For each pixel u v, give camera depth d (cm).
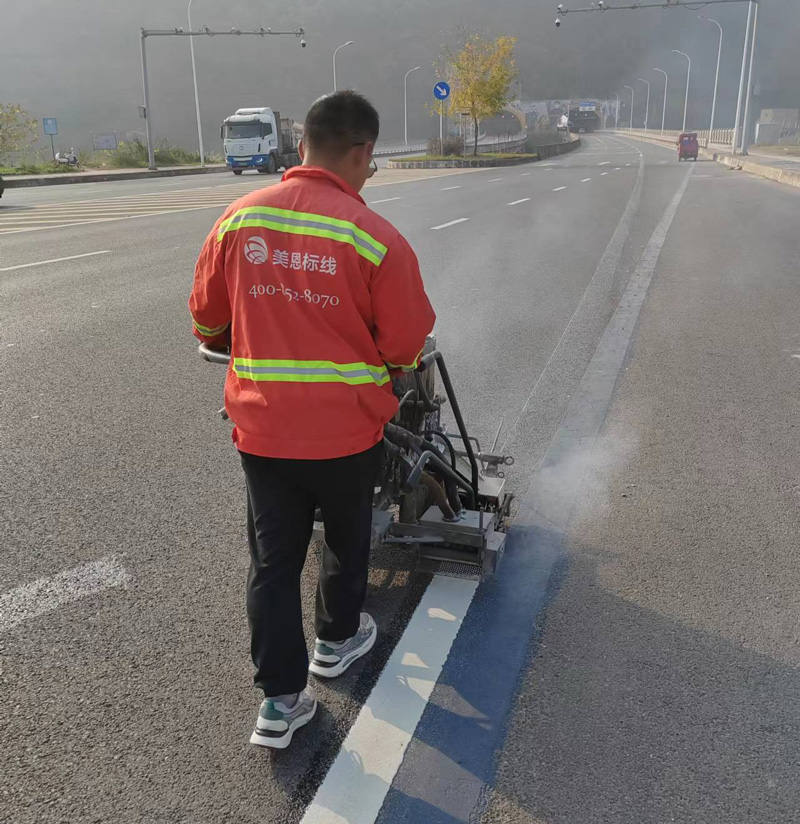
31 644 278
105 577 320
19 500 386
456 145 5091
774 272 977
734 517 366
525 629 286
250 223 207
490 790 217
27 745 233
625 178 2853
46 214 1700
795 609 296
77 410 509
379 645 279
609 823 207
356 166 218
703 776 221
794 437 459
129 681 260
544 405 515
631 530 355
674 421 485
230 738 237
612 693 254
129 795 216
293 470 217
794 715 243
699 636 281
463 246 1198
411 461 294
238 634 285
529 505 378
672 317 748
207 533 356
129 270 998
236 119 3750
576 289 882
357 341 211
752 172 3136
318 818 209
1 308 790
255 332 209
